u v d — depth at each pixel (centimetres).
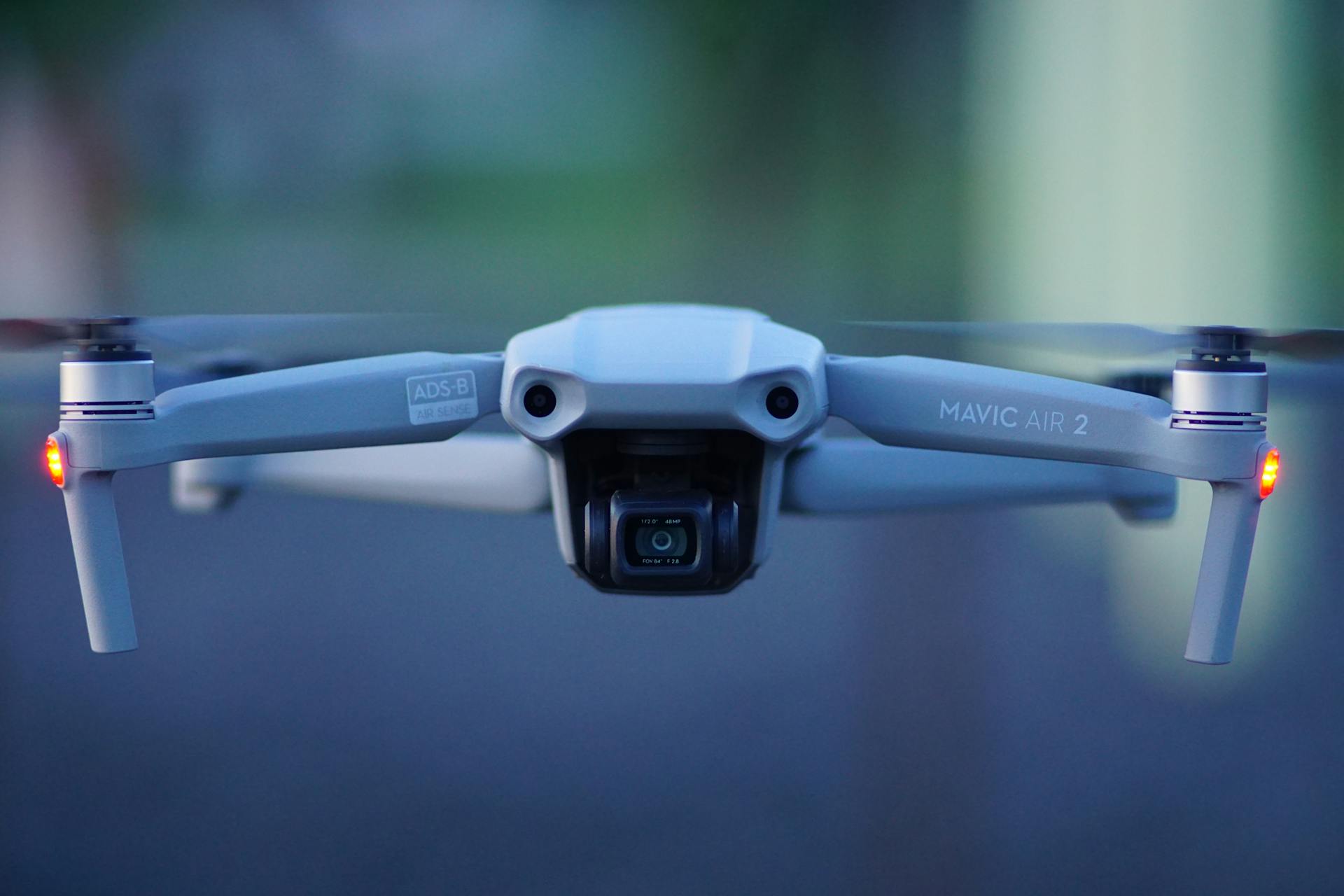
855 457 60
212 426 48
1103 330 48
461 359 50
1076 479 60
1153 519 61
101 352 48
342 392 49
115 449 47
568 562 53
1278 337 46
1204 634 47
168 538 113
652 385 48
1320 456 127
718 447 52
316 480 63
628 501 51
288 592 100
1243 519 47
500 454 61
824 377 50
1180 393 47
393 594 99
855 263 263
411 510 123
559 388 49
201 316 48
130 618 48
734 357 49
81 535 48
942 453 60
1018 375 49
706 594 53
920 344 52
